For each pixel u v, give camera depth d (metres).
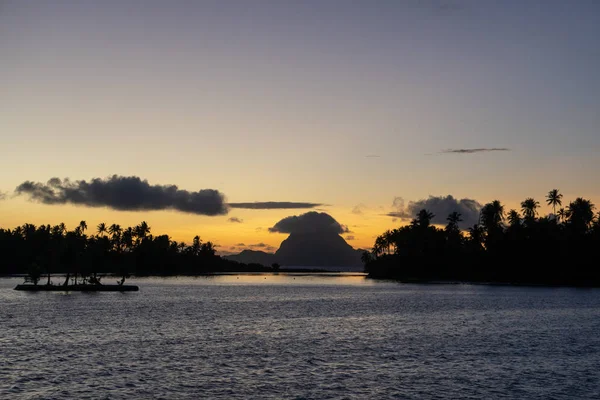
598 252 172.88
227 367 39.75
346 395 32.47
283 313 81.00
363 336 56.00
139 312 79.31
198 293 132.88
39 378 35.72
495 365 40.91
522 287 161.12
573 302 101.12
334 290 153.50
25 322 65.06
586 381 35.91
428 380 36.16
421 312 82.88
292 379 36.28
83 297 109.31
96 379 35.62
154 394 32.31
